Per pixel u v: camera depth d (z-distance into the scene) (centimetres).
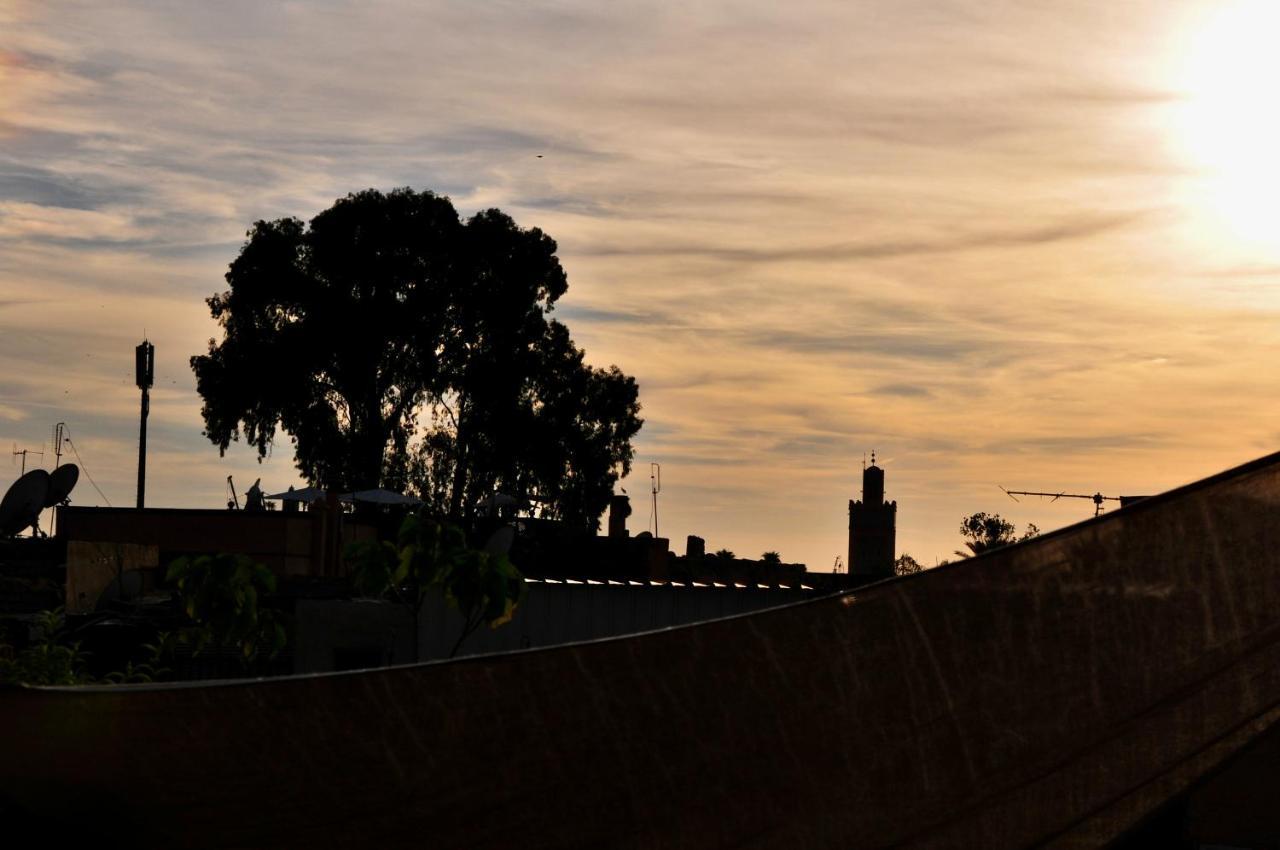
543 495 5562
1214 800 861
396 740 426
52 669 1048
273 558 3228
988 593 413
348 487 5244
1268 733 398
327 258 5328
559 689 427
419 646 2009
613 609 2053
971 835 409
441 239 5428
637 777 423
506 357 5475
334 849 426
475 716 427
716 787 420
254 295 5331
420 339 5372
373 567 1255
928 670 414
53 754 405
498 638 2036
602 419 5688
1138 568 408
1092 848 404
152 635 1944
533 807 427
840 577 3809
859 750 415
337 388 5347
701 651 425
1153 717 403
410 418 5434
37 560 2216
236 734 421
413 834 427
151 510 3291
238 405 5222
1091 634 408
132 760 413
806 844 415
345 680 427
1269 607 402
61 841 409
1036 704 408
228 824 421
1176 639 404
